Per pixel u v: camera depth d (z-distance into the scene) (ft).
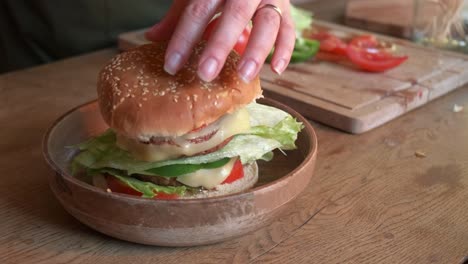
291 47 1.73
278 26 1.67
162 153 1.66
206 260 1.59
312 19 3.49
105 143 1.78
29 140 2.14
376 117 2.27
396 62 2.63
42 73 2.73
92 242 1.65
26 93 2.51
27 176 1.92
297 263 1.59
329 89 2.45
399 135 2.24
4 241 1.64
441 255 1.62
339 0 4.17
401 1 3.95
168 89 1.59
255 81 1.69
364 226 1.73
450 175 1.98
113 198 1.50
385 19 3.47
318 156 2.08
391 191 1.89
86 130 1.93
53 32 3.23
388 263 1.59
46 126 2.24
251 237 1.68
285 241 1.67
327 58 2.78
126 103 1.59
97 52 3.04
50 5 3.17
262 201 1.55
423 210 1.80
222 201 1.51
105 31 3.30
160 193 1.66
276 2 1.74
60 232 1.68
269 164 1.90
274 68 1.68
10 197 1.82
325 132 2.25
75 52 3.28
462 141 2.20
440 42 2.98
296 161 1.88
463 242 1.67
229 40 1.54
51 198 1.82
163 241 1.57
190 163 1.67
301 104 2.35
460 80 2.64
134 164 1.68
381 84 2.51
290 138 1.79
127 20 3.34
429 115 2.41
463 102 2.53
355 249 1.64
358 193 1.88
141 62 1.69
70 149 1.88
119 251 1.62
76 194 1.55
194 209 1.50
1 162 1.99
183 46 1.57
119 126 1.60
